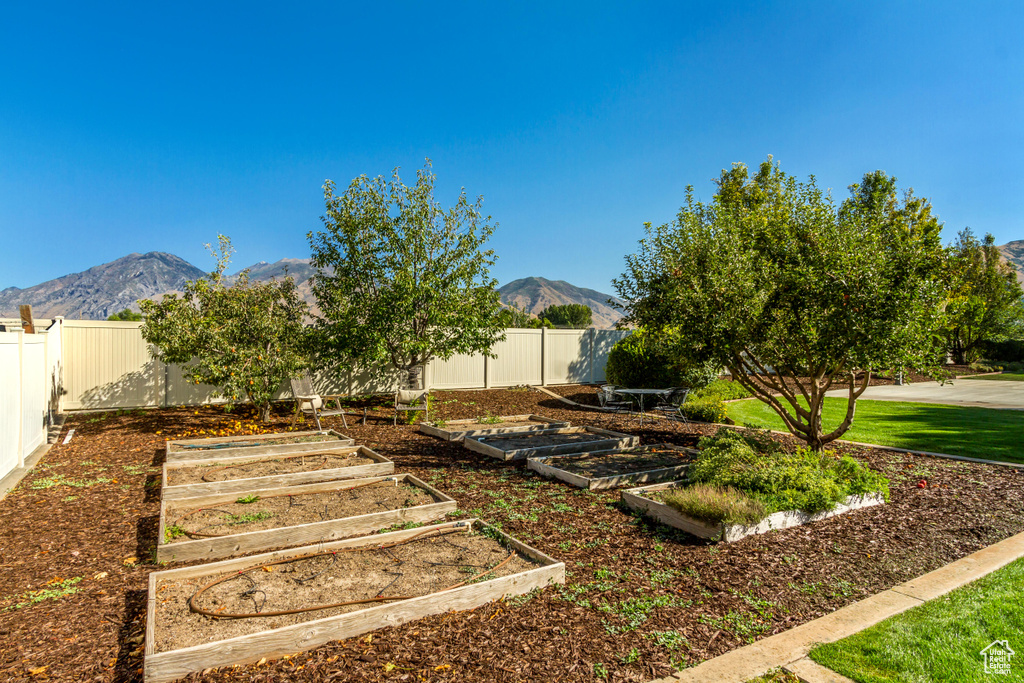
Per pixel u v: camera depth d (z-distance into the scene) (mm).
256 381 9680
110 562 4047
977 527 5168
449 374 15859
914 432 9930
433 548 4301
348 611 3260
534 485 6266
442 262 11789
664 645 3086
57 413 10609
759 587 3881
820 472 5711
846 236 6023
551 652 2967
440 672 2742
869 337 5602
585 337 18844
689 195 7176
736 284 6199
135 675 2693
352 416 11305
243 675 2668
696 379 13227
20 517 4957
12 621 3195
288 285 11453
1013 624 3367
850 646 3115
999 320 26594
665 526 5012
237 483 5656
